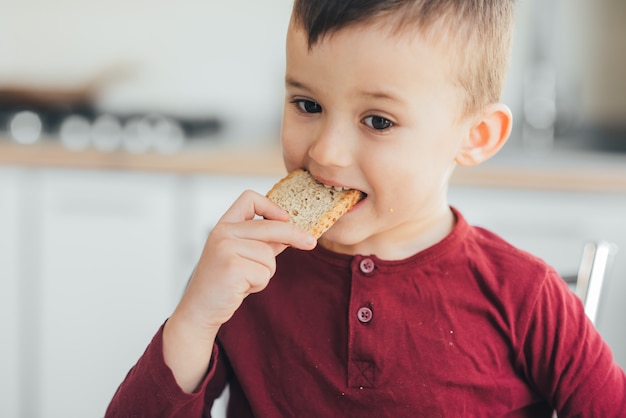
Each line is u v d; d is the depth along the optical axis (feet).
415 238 3.25
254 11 10.24
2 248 8.29
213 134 9.71
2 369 8.45
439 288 3.20
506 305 3.19
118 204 8.27
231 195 8.25
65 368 8.50
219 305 2.90
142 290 8.38
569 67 10.11
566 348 3.17
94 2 10.05
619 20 10.01
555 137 9.94
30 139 8.96
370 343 3.13
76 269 8.36
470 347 3.15
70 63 10.10
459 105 2.96
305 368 3.20
